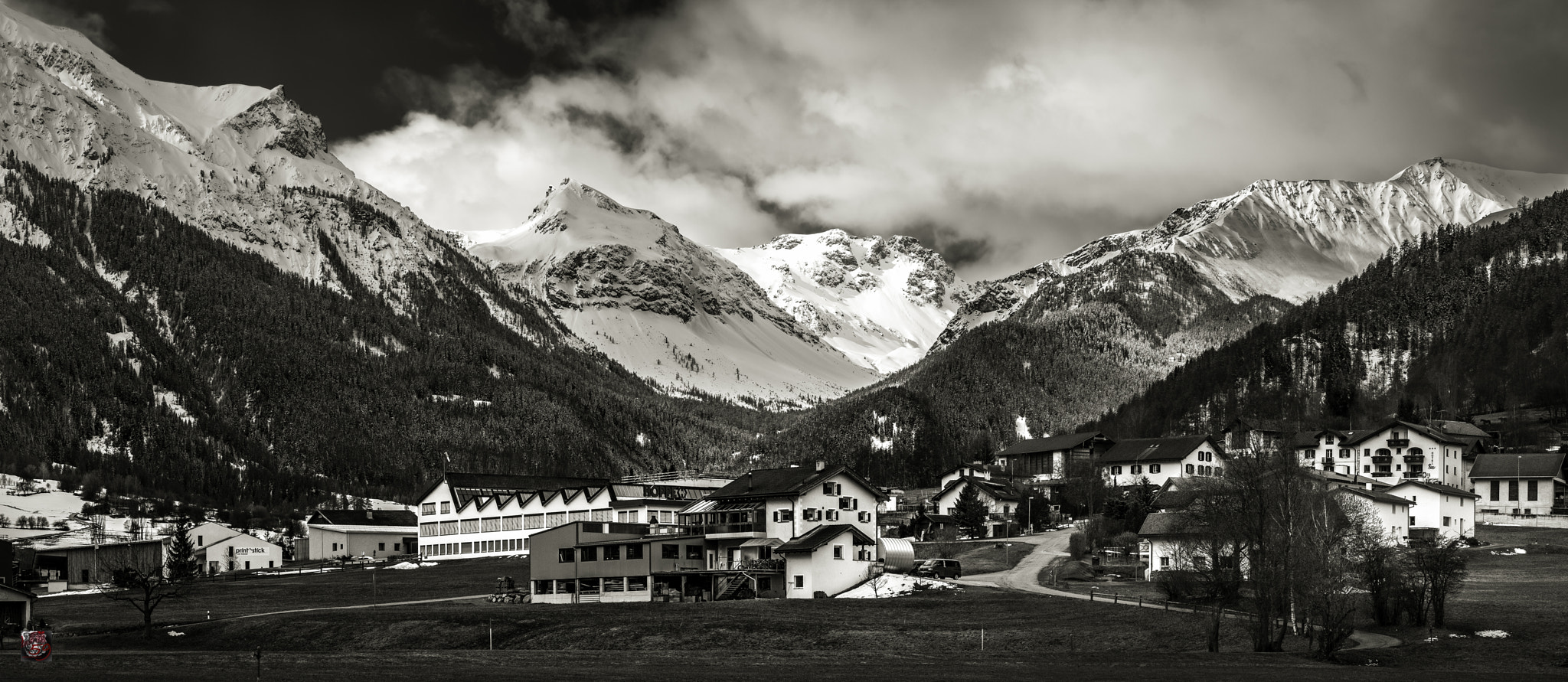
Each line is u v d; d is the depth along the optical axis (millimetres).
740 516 166125
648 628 128250
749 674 103312
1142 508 186500
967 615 130000
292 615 145750
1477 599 129500
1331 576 110875
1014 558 175875
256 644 133250
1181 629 117875
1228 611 125125
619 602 154375
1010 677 99625
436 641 130625
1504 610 122625
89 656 121188
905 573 159125
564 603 155250
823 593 151500
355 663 114500
